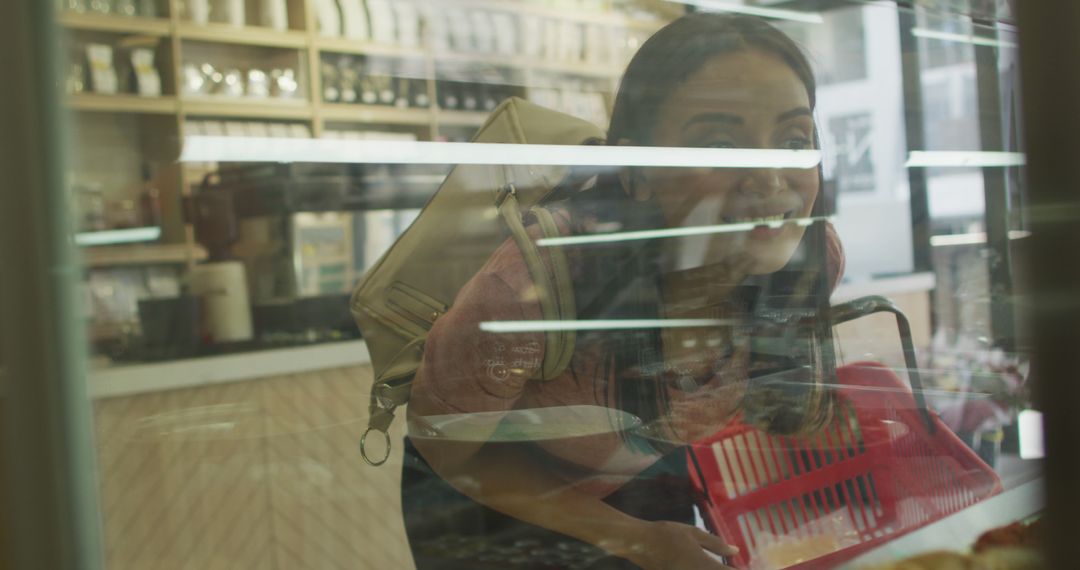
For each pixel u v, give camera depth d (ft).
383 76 8.67
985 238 3.41
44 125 2.74
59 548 2.75
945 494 3.76
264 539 5.79
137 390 4.69
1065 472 2.69
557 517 4.14
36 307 2.70
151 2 7.05
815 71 4.23
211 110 7.23
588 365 4.05
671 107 4.08
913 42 3.94
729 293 4.19
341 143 7.79
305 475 5.67
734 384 4.26
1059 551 2.76
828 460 4.27
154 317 5.48
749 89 4.12
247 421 5.82
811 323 4.32
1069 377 2.63
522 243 3.91
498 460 4.17
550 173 4.01
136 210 5.28
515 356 3.98
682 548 4.13
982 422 3.51
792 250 4.26
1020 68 2.64
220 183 6.84
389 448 4.55
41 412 2.70
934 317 4.00
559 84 7.65
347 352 5.82
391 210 7.86
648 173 4.02
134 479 4.84
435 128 8.46
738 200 4.10
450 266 4.07
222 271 6.44
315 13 8.50
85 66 3.09
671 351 4.12
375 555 5.56
